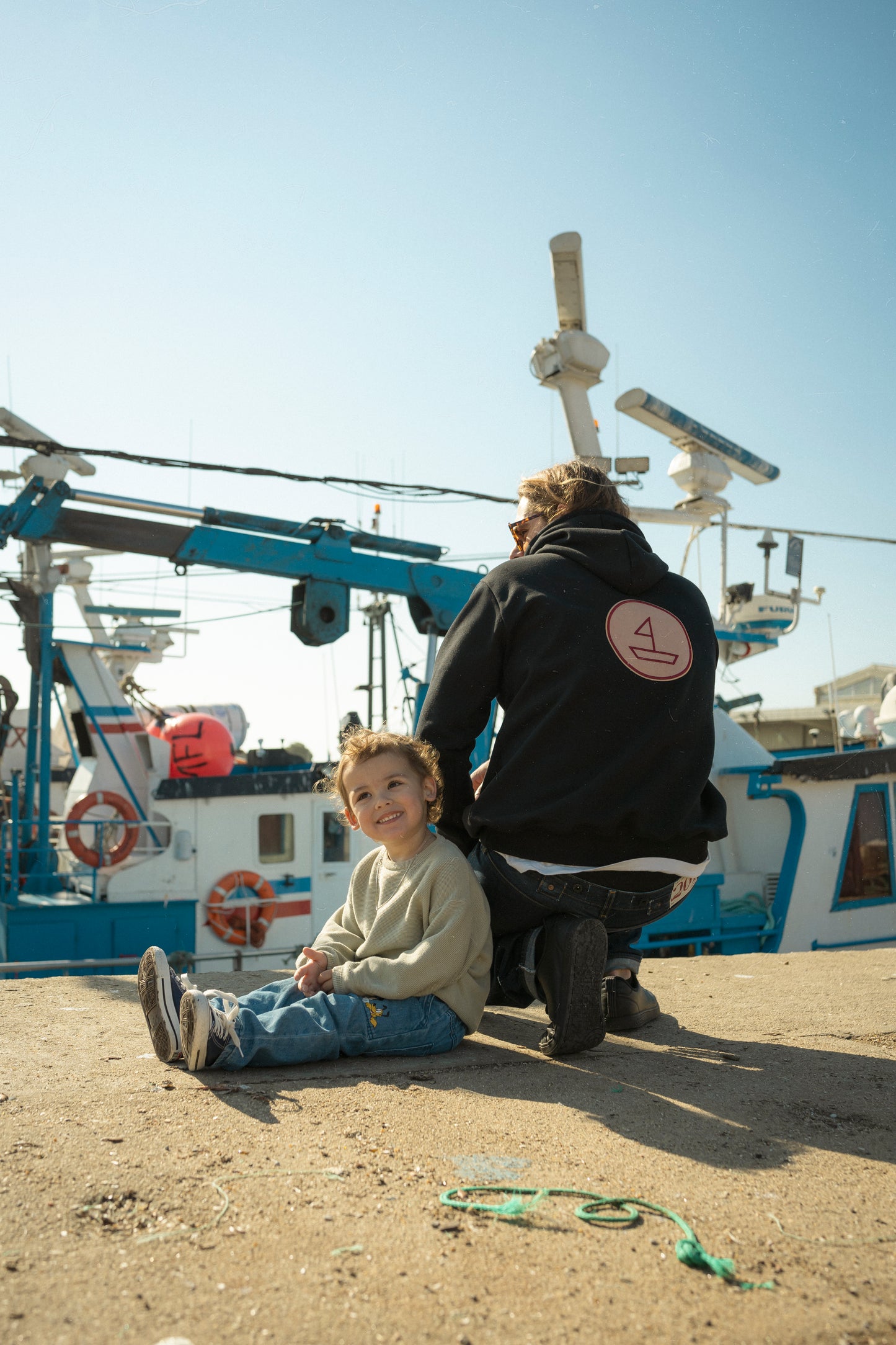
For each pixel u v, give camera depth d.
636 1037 2.64
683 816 2.30
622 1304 1.15
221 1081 2.07
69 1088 2.01
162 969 2.19
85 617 12.34
